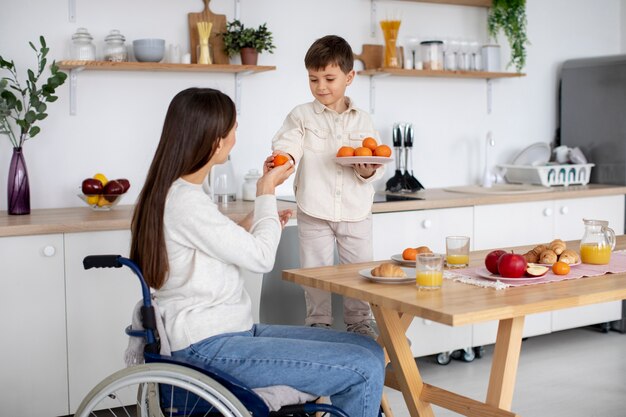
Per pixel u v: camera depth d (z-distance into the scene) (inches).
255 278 124.8
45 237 110.1
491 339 147.8
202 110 73.3
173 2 140.8
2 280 107.8
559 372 140.5
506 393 78.2
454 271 84.3
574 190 160.9
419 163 169.9
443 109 171.8
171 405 72.0
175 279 74.4
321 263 106.3
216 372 69.0
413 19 165.9
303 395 72.7
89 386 114.6
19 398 110.3
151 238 72.5
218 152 75.5
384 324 84.4
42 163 132.4
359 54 160.1
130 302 116.3
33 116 119.8
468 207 145.6
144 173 140.9
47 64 131.7
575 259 86.4
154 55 132.3
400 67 160.7
